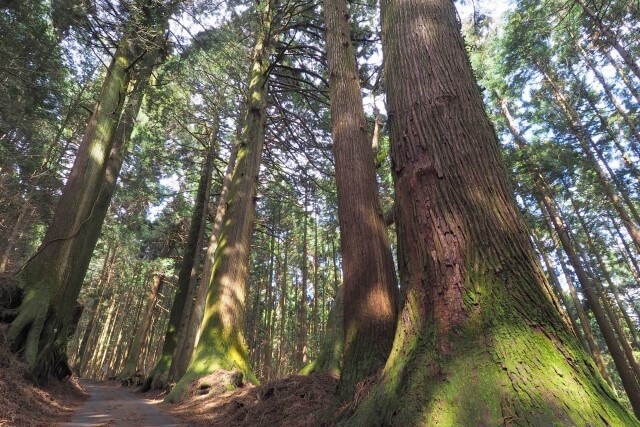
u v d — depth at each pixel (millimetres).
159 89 14195
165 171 19703
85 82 16078
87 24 9883
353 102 5789
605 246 26812
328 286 34156
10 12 11977
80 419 6316
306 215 19312
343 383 3963
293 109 16703
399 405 2537
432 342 2639
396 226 3260
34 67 13312
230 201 11984
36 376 8070
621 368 13883
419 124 3201
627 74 17875
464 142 3049
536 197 18250
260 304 33812
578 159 17328
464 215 2826
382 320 4094
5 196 15539
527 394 2137
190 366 9852
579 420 1997
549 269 18922
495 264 2668
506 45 17281
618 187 17766
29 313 8078
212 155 17266
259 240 27969
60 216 9281
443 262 2777
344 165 5242
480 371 2322
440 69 3342
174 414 7629
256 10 13883
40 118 16156
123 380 19359
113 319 37812
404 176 3186
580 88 18156
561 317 2523
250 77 14414
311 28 14656
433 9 3676
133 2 10172
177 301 17000
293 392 6199
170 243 24156
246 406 6492
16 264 22219
